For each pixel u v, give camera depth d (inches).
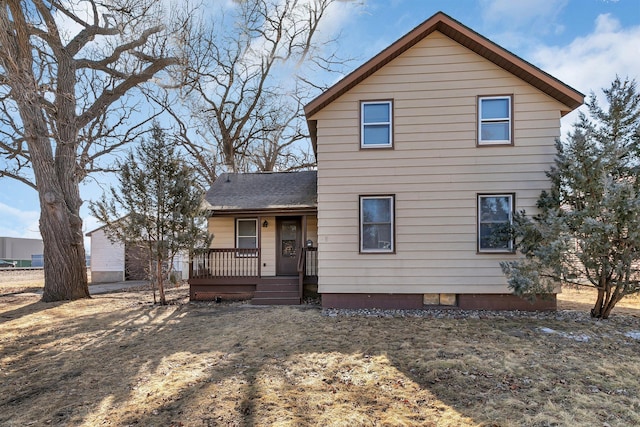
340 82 347.6
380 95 355.9
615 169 276.8
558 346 232.2
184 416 149.4
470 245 341.4
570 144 286.4
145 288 611.8
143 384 184.5
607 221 259.4
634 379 181.3
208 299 441.1
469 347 230.1
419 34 343.3
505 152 342.0
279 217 491.5
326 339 252.8
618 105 282.8
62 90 470.6
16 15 392.8
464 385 175.2
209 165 874.8
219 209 446.0
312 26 821.2
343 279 352.8
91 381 191.0
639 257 263.9
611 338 249.1
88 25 503.5
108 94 547.2
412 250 346.9
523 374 187.2
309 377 187.6
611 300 297.1
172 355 228.8
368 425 140.3
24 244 1717.5
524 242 299.7
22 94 375.6
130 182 387.2
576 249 275.6
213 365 208.2
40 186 451.8
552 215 269.9
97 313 363.9
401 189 350.3
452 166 346.3
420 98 351.9
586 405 154.5
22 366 216.1
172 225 396.2
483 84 346.3
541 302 334.3
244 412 151.6
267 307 381.7
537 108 340.2
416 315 324.5
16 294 523.5
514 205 338.3
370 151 354.3
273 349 233.9
